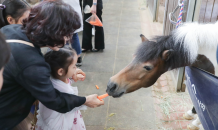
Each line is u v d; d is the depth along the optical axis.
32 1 5.33
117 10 6.30
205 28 1.34
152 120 2.18
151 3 5.61
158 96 2.54
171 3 2.91
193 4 2.01
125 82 1.47
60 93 1.07
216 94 1.14
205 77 1.26
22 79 0.91
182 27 1.39
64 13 0.87
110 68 3.19
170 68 1.41
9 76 0.92
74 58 1.20
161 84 2.79
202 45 1.36
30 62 0.89
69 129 1.37
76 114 1.45
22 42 0.92
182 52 1.32
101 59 3.46
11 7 1.35
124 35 4.47
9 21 1.39
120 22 5.27
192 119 2.16
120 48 3.86
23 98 1.05
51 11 0.85
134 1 7.31
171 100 2.47
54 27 0.85
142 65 1.39
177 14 2.60
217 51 1.36
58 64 1.16
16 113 1.06
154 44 1.38
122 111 2.31
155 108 2.34
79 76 1.54
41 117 1.34
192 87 1.48
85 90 2.68
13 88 0.98
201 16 2.32
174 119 2.19
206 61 1.42
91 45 3.64
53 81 1.24
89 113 2.29
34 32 0.86
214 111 1.19
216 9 1.92
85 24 3.40
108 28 4.87
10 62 0.89
